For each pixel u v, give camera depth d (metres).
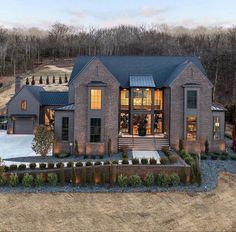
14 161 33.91
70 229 20.55
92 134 37.72
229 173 31.20
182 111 39.03
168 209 23.48
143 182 28.48
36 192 26.06
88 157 36.03
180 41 178.12
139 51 164.62
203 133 38.97
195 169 28.16
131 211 23.12
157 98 44.09
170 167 28.73
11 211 22.92
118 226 20.98
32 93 52.66
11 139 47.81
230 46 135.00
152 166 28.84
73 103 42.44
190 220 21.89
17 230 20.31
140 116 43.56
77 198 25.17
